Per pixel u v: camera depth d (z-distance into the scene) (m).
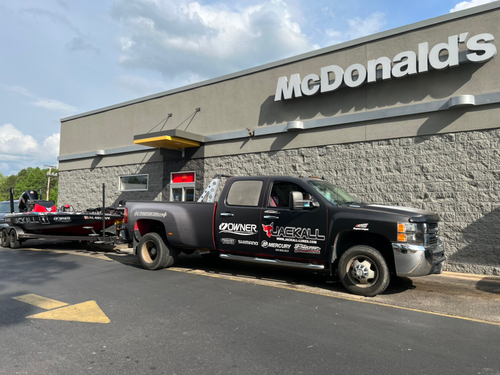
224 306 5.25
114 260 9.40
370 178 9.91
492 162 8.30
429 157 9.08
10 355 3.56
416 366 3.38
